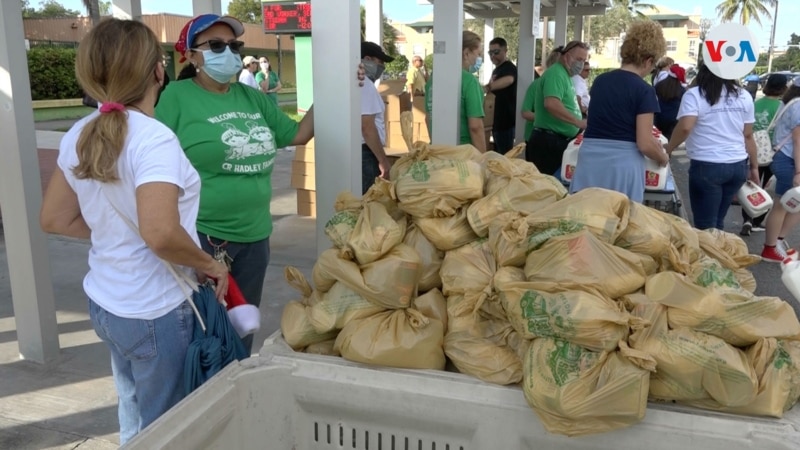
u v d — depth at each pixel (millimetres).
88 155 1876
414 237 2293
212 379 1859
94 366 3844
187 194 2039
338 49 3090
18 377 3699
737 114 5031
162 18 30375
